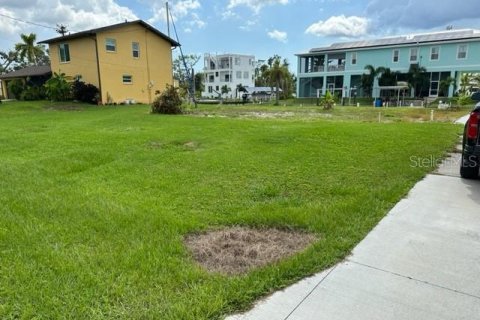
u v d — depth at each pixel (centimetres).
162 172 543
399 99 3347
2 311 210
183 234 325
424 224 350
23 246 293
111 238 311
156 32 2806
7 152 711
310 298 232
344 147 717
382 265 273
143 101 2791
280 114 1977
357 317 214
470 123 491
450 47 3303
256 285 240
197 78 6134
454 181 499
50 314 209
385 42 3722
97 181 500
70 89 2456
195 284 242
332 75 4031
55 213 369
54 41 2659
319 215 366
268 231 338
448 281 252
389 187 461
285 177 504
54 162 612
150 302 221
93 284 239
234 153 661
